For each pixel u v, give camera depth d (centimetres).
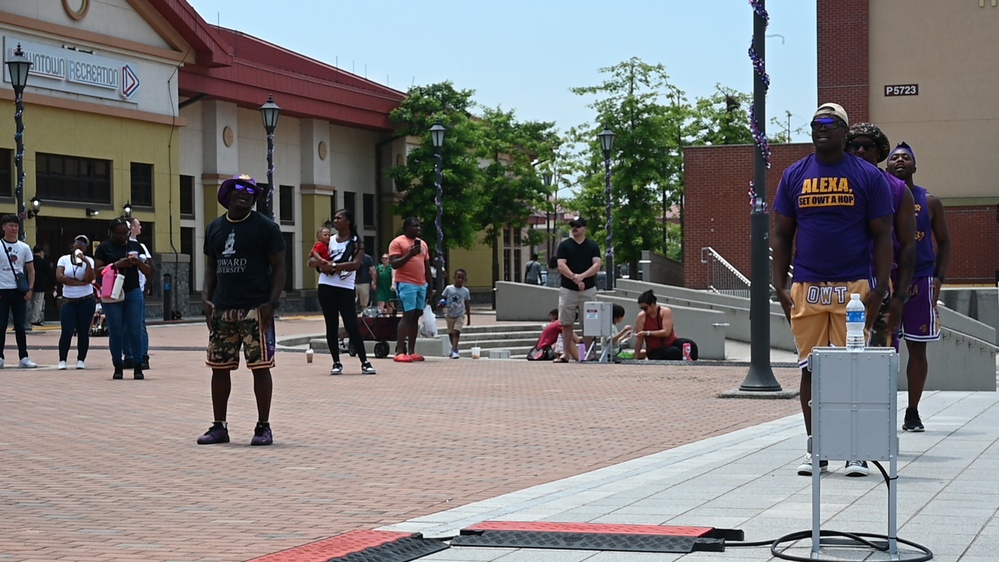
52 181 4012
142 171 4422
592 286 2142
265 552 623
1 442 1063
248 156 5244
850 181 820
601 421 1265
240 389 1572
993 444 997
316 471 911
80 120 4116
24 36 3897
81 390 1530
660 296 3338
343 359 2183
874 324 857
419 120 6050
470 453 1018
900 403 1396
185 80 4675
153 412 1299
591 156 5541
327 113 5556
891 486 580
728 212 4238
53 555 616
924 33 3900
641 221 5409
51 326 3706
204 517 724
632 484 823
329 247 1822
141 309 1702
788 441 1060
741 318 3105
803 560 571
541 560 586
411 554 601
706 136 6084
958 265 3866
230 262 1045
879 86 3941
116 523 704
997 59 3850
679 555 592
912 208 877
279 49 5956
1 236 1900
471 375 1836
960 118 3878
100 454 995
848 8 3953
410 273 2100
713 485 809
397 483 855
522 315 3828
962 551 588
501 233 6781
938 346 1577
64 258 1870
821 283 829
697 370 1959
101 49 4206
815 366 589
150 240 4431
